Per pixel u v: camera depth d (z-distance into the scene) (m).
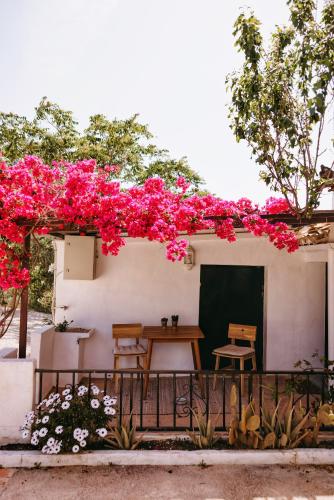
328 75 3.46
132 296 7.15
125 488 3.36
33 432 3.89
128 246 7.17
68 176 4.14
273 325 7.18
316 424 3.97
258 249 7.25
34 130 12.12
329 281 5.47
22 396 4.06
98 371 4.12
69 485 3.40
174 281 7.21
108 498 3.19
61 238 7.14
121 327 6.60
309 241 6.06
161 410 5.20
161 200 4.18
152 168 13.41
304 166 3.91
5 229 4.12
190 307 7.22
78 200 4.09
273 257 7.25
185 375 7.00
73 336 6.44
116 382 5.93
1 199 4.05
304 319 7.20
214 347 7.32
